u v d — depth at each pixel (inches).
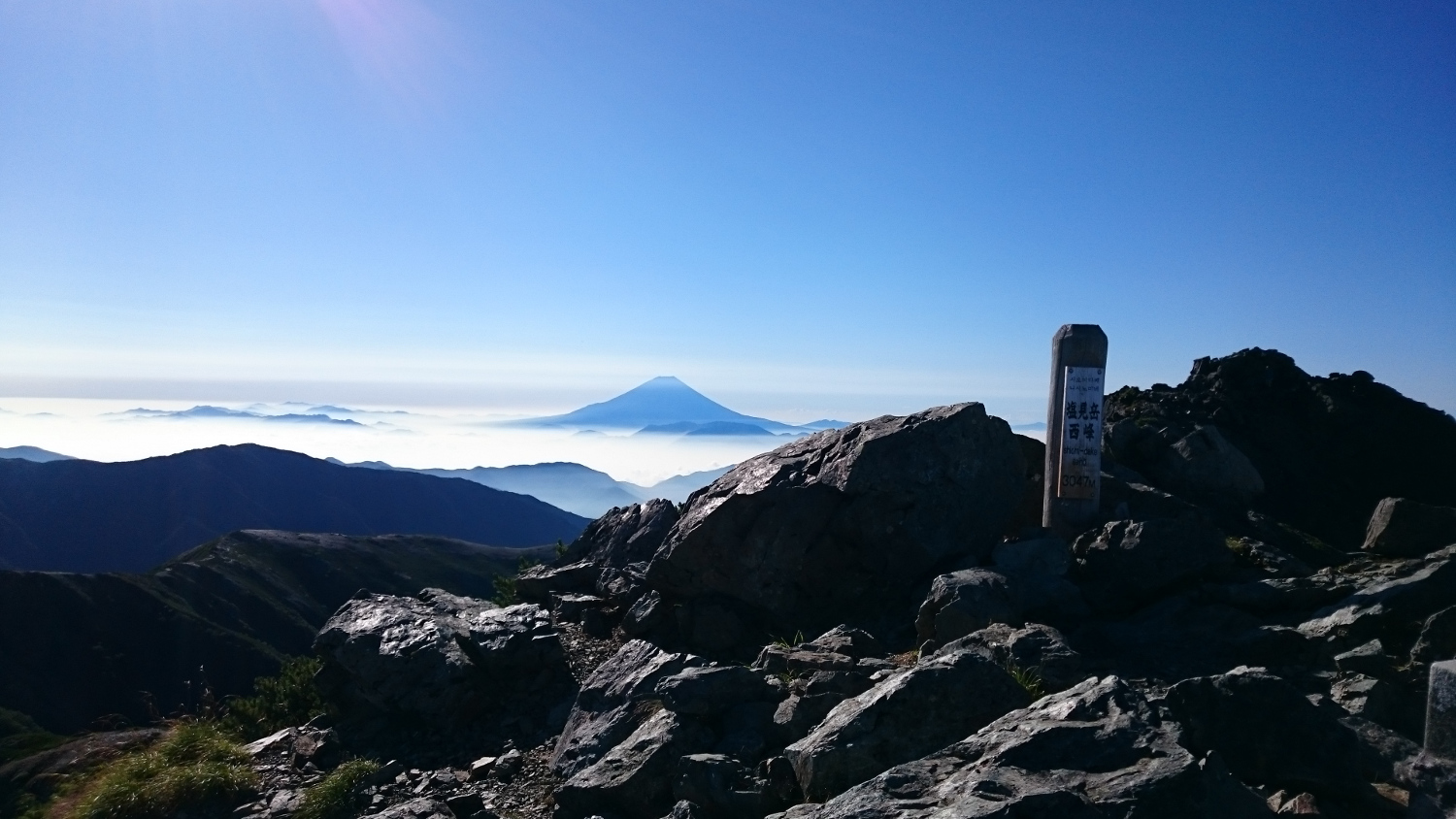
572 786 333.7
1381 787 264.5
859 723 290.5
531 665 477.7
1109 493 546.6
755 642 500.4
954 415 524.7
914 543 493.7
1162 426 672.4
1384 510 509.4
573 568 642.8
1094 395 501.4
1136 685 360.5
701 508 544.7
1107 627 426.6
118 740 488.1
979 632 378.0
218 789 385.7
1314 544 538.9
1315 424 732.7
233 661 2635.3
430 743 433.4
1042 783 229.6
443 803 357.7
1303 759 259.0
